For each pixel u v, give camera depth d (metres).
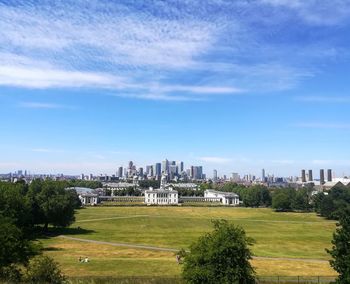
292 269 80.56
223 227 53.81
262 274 74.38
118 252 100.75
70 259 89.00
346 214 45.97
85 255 95.44
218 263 51.09
